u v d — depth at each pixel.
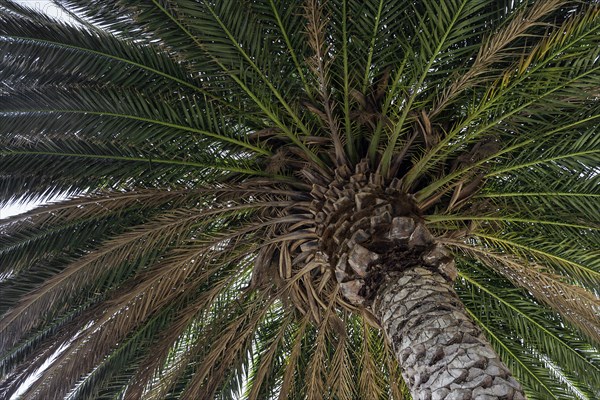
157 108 6.22
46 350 6.58
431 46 6.00
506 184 6.42
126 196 6.23
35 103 6.07
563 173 6.12
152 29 6.14
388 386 7.61
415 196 6.38
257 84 6.21
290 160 6.48
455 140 6.35
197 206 6.51
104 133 6.17
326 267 6.25
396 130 6.23
